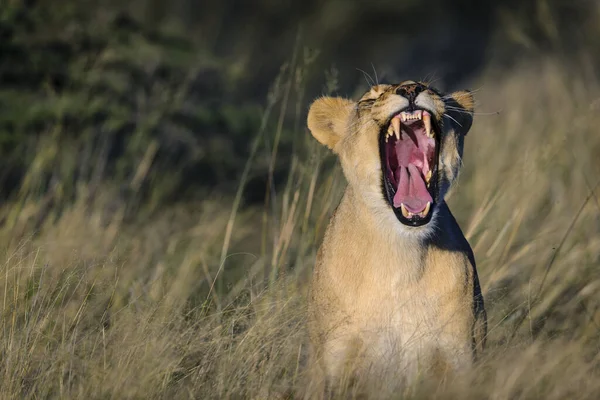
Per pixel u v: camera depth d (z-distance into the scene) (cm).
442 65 3173
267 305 894
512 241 1149
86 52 1512
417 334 855
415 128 934
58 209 1279
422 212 857
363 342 869
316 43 3450
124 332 846
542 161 1309
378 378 833
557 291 1048
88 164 1439
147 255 1155
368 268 873
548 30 1797
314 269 930
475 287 898
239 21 3500
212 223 1317
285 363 847
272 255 1164
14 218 1163
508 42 2553
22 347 830
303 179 1215
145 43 1539
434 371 857
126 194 1423
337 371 866
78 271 966
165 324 860
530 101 1911
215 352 838
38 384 806
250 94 2403
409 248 863
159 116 1509
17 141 1384
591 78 1720
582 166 1386
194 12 3441
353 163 899
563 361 852
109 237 1154
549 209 1334
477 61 3225
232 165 1583
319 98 961
